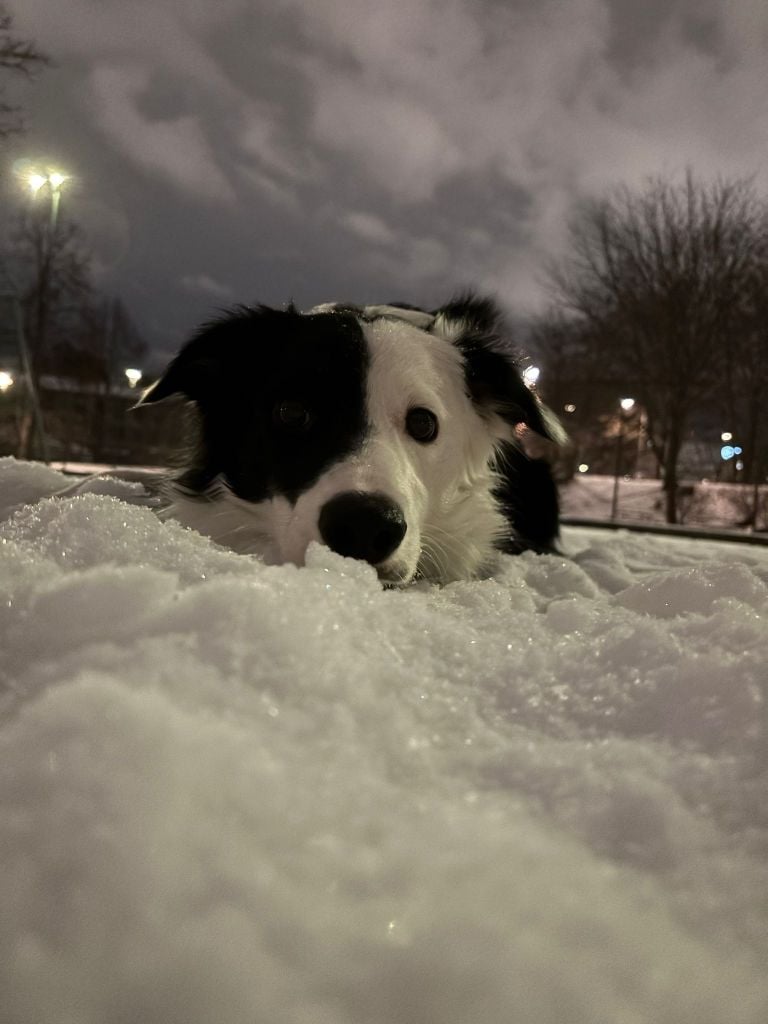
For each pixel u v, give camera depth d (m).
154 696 0.13
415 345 0.43
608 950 0.10
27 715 0.12
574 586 0.43
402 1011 0.09
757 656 0.18
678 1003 0.10
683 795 0.14
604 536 0.98
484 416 0.49
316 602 0.18
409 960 0.10
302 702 0.14
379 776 0.13
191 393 0.46
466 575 0.44
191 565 0.23
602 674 0.18
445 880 0.11
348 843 0.11
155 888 0.10
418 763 0.14
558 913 0.11
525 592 0.35
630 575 0.51
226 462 0.43
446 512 0.44
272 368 0.41
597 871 0.12
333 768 0.13
